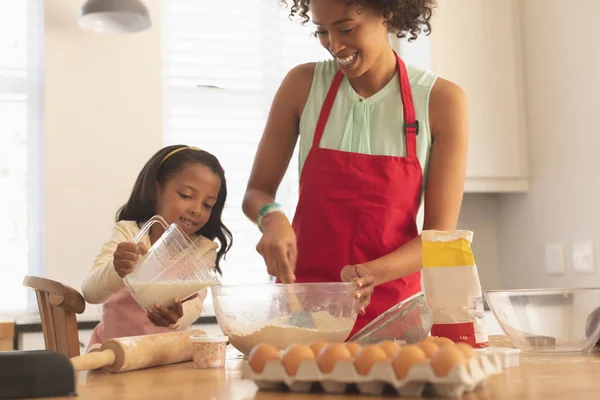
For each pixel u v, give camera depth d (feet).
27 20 10.26
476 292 3.93
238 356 4.18
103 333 6.01
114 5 8.69
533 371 3.07
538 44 9.95
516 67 10.25
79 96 9.71
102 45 9.81
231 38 10.93
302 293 3.60
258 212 5.01
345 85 5.41
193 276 4.40
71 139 9.64
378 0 4.67
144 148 9.82
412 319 3.96
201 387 2.93
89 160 9.67
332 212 5.24
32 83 10.22
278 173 5.50
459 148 5.19
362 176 5.20
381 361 2.56
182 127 10.66
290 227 4.37
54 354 2.73
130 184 9.76
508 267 10.64
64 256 9.50
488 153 10.02
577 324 3.62
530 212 10.18
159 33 9.96
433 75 5.39
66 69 9.70
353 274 4.24
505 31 10.24
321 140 5.37
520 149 10.15
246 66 10.95
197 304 5.41
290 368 2.70
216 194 6.26
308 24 11.18
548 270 9.82
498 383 2.78
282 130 5.50
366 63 4.83
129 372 3.53
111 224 9.67
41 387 2.69
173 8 10.73
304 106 5.45
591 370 3.07
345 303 3.65
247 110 10.94
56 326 4.75
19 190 10.10
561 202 9.57
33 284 4.75
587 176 9.12
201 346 3.64
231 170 10.77
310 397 2.61
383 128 5.29
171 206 6.12
